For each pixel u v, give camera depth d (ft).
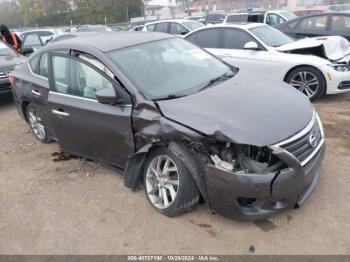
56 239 11.05
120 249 10.38
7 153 17.46
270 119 10.24
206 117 10.32
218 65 14.73
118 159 12.76
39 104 15.51
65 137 14.55
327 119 18.57
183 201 10.77
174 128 10.37
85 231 11.24
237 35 23.70
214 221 11.06
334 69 20.44
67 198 13.03
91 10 185.47
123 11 184.65
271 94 11.85
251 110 10.61
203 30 25.17
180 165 10.47
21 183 14.42
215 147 9.98
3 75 24.18
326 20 29.32
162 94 11.84
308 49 21.88
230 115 10.35
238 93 11.78
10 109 25.16
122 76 12.05
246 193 9.65
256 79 13.43
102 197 12.84
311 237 10.14
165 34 15.64
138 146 11.66
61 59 14.33
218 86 12.46
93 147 13.50
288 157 9.59
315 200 11.64
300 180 9.82
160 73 12.78
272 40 23.36
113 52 13.00
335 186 12.28
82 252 10.43
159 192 11.61
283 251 9.74
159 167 11.48
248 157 9.80
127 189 13.17
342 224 10.52
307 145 10.28
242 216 10.11
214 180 9.92
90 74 13.03
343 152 14.66
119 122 11.85
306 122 10.62
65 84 14.05
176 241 10.43
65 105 13.67
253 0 180.96
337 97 22.36
